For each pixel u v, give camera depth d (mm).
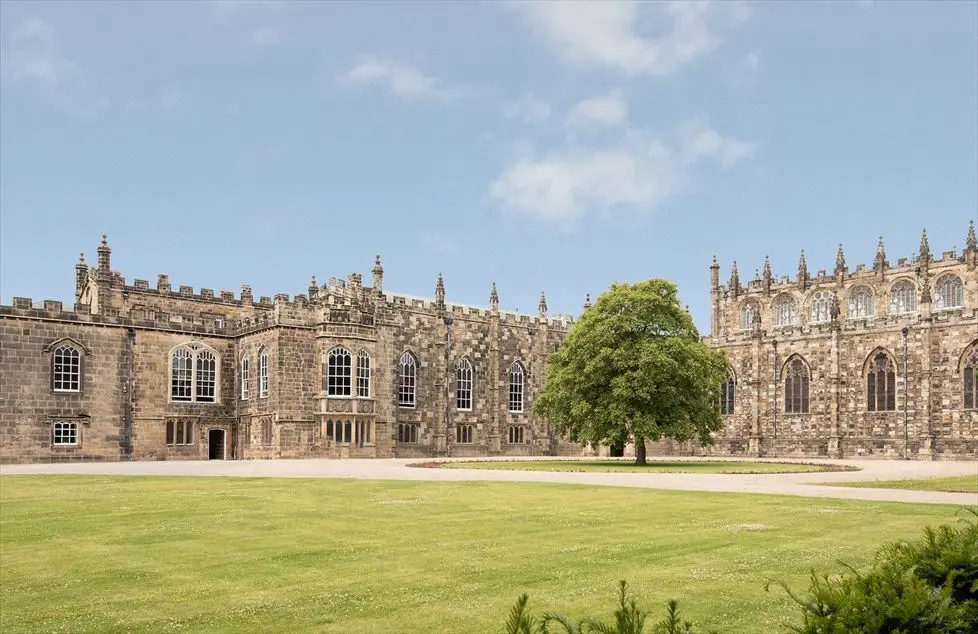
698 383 78062
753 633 13766
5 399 75000
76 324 79875
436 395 106875
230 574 19078
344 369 87188
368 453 88312
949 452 93938
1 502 35250
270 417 84375
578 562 20188
